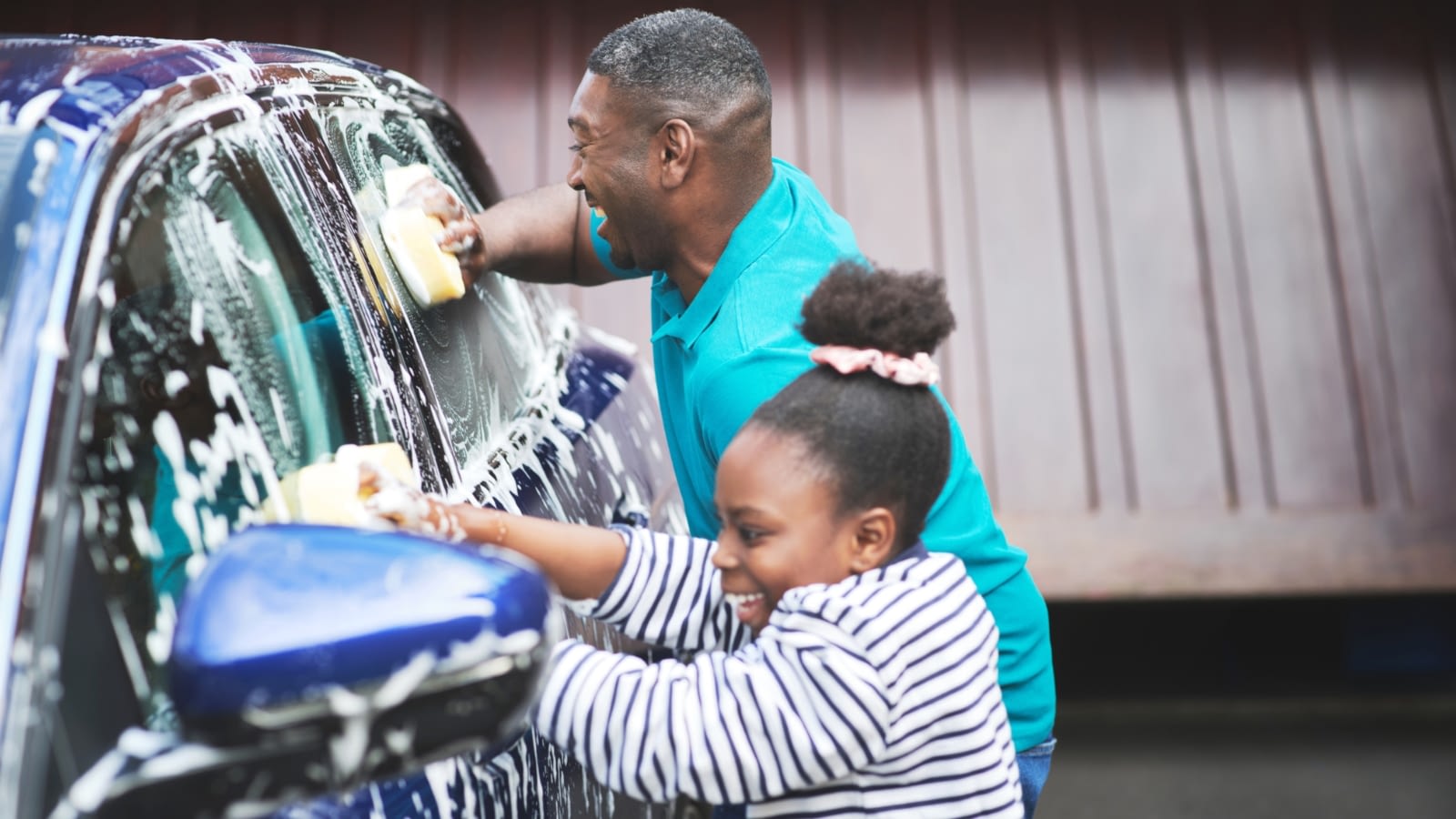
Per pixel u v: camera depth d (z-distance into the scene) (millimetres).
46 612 958
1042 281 4738
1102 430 4613
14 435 999
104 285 1105
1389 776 4105
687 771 1323
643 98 1701
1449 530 4527
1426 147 4871
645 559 1519
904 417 1393
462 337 1835
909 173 4828
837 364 1401
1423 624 4887
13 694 917
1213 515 4539
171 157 1264
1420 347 4695
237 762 944
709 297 1733
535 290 2322
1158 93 4918
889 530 1402
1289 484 4578
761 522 1373
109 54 1327
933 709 1378
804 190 1860
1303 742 4371
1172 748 4340
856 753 1332
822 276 1734
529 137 4801
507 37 4891
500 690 1002
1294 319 4723
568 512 1816
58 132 1173
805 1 4934
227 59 1472
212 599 941
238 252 1330
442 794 1273
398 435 1479
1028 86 4918
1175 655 5078
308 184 1524
